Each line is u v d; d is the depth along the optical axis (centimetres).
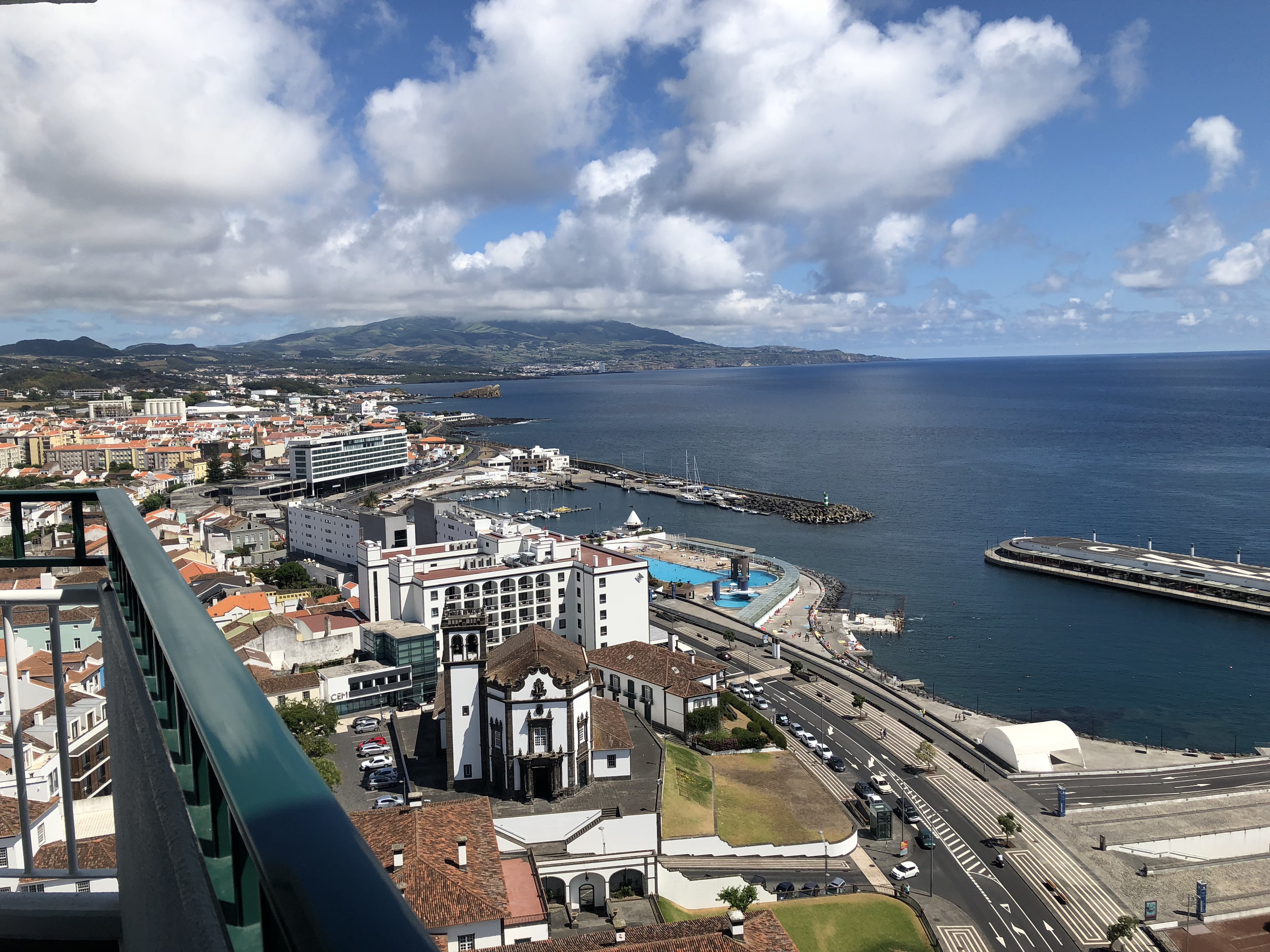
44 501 1282
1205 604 16312
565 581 12356
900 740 10425
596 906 6644
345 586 15238
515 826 6844
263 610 12681
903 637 15012
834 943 6388
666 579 18350
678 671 10150
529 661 7550
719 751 9438
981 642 14750
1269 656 13875
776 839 7712
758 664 12912
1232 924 7100
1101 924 7012
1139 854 8106
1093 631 15138
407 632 11100
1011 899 7275
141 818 802
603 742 7762
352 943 338
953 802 8962
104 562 1295
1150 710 12106
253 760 496
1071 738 10056
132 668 905
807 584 18012
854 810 8625
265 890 399
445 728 7594
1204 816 8819
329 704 9888
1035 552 19338
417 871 5416
